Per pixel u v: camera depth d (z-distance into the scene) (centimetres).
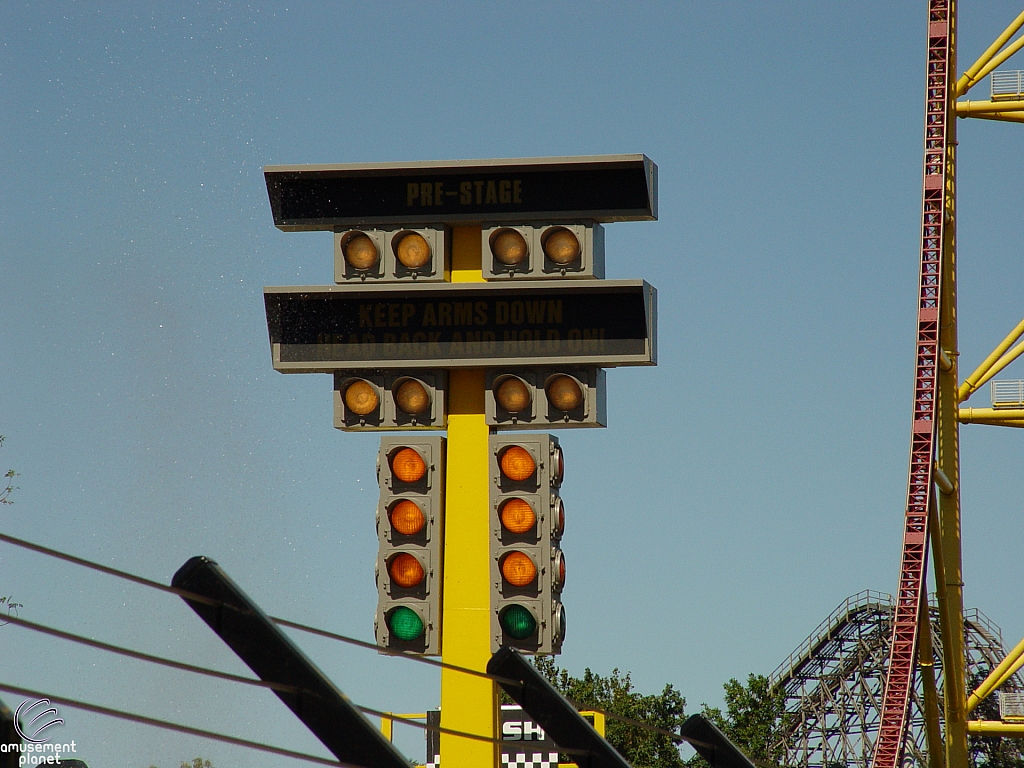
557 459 5484
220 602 3334
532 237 5741
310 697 3372
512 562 5294
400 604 5369
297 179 5872
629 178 5712
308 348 5778
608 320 5666
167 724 3144
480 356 5678
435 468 5475
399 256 5812
